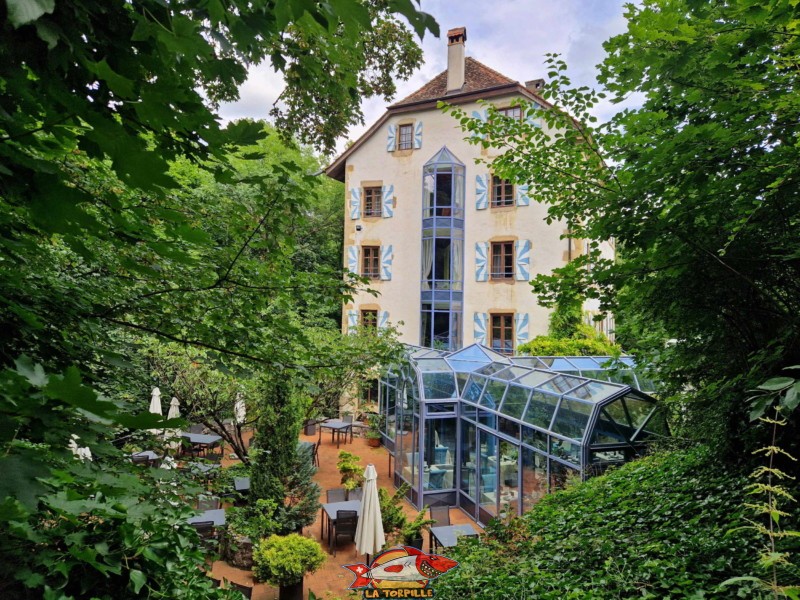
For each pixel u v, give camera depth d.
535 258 17.89
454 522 12.38
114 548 2.79
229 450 14.62
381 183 20.28
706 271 4.28
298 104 4.09
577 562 5.25
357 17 1.12
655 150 3.50
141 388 4.32
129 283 3.37
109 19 1.15
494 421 11.79
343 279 4.64
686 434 7.68
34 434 0.93
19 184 1.11
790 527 4.40
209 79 1.47
